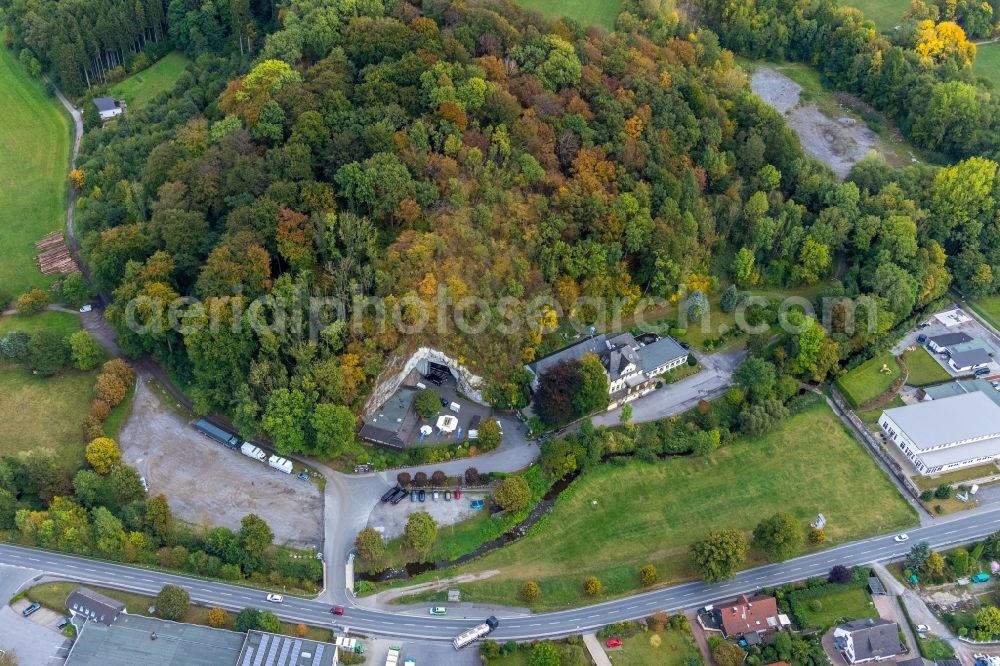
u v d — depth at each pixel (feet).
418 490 612.29
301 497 606.14
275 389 608.60
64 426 635.66
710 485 633.61
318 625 531.09
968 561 575.79
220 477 615.57
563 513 609.83
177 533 568.41
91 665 485.56
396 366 650.43
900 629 548.72
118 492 576.20
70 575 542.16
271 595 542.98
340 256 645.10
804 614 550.36
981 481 639.76
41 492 570.87
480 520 601.62
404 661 516.32
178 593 518.37
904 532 605.31
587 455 637.30
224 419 652.89
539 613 549.95
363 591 551.59
